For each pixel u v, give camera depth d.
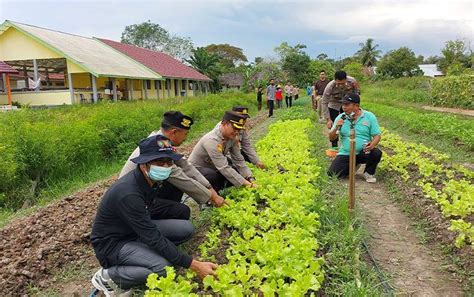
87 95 27.66
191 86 47.88
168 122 4.45
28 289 4.64
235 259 4.18
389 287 4.27
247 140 6.95
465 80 25.73
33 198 8.58
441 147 11.77
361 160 7.95
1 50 26.55
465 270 4.53
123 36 84.00
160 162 3.78
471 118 19.62
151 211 4.95
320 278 3.83
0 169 8.11
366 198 7.08
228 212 5.08
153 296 3.42
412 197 6.70
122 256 4.02
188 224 4.81
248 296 3.66
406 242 5.36
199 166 6.18
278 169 7.58
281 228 5.10
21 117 12.17
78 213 6.74
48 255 5.23
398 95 35.56
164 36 83.44
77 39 32.97
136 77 30.20
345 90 9.85
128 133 11.97
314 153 9.79
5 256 5.32
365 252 5.04
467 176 7.70
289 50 70.50
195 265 3.88
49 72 34.59
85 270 5.02
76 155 10.29
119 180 3.98
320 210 5.57
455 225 4.98
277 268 3.87
